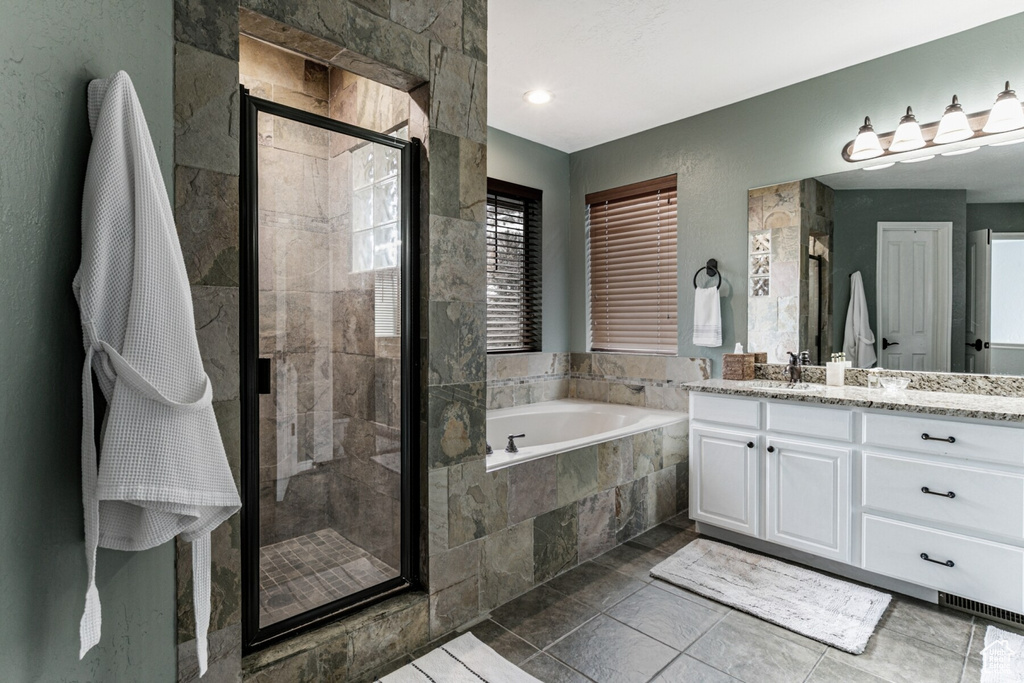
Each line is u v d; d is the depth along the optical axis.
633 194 3.83
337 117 2.64
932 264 2.59
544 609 2.16
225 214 1.42
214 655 1.42
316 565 1.75
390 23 1.79
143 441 0.88
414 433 1.98
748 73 2.91
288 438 1.69
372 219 1.86
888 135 2.70
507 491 2.21
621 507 2.81
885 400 2.26
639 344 3.87
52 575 0.83
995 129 2.37
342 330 1.79
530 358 3.90
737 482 2.71
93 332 0.86
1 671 0.71
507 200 3.82
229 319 1.43
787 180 3.06
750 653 1.87
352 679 1.71
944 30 2.48
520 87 3.07
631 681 1.72
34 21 0.77
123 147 0.90
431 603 1.94
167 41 1.21
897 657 1.84
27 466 0.77
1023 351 2.35
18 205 0.75
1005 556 1.94
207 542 1.10
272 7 1.50
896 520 2.21
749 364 3.08
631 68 2.84
